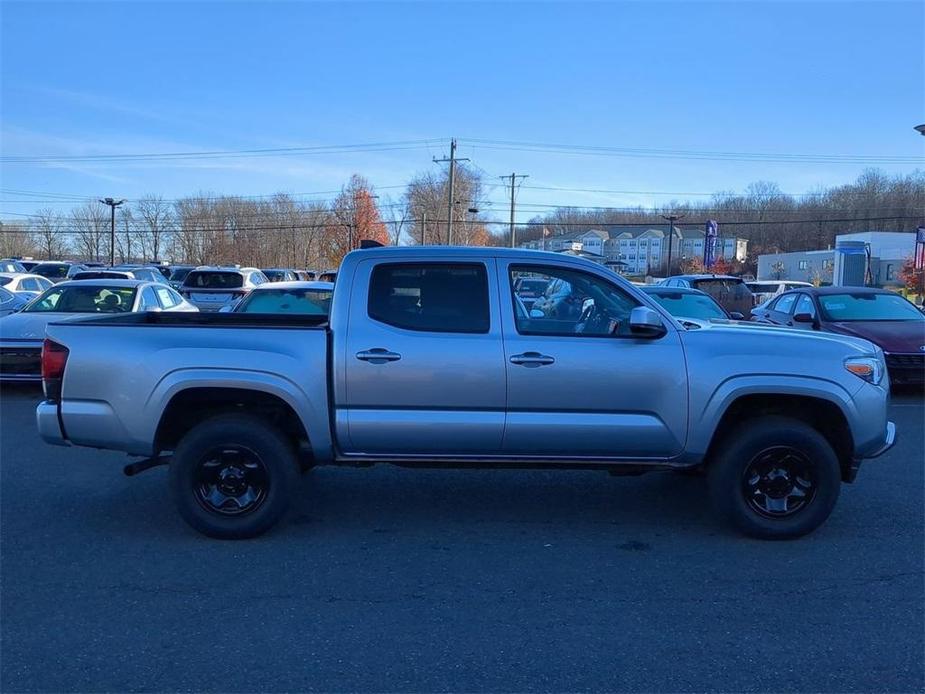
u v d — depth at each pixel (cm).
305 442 545
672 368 504
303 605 423
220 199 7575
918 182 8069
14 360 1044
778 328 550
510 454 514
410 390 502
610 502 616
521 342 505
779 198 9138
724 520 536
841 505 607
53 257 7969
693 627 398
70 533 539
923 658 366
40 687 338
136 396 501
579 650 373
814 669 356
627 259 10806
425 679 346
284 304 1165
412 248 529
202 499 517
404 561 488
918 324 1141
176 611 415
